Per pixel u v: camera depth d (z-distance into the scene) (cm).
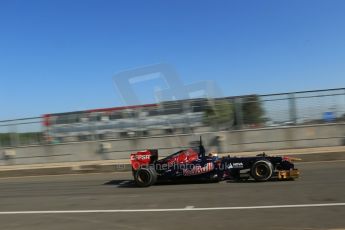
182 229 855
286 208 980
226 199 1129
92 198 1295
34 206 1229
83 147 2372
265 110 2181
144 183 1453
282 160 1377
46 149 2428
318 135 2120
